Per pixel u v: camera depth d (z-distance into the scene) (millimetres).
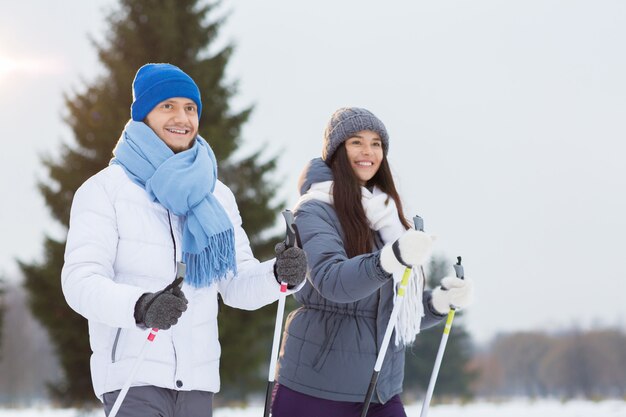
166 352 3100
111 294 2881
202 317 3246
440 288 4371
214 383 3238
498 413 13867
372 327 4000
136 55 18453
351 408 3965
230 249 3373
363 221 4125
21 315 47156
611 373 53031
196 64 18625
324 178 4234
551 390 53188
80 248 3068
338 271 3660
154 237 3201
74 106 17812
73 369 17203
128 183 3240
